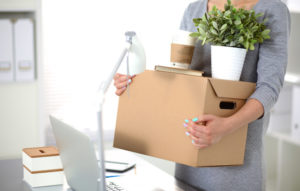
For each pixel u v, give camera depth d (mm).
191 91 1303
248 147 1522
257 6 1489
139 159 1916
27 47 2537
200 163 1307
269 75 1405
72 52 2910
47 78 2871
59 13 2852
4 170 1745
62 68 2898
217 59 1364
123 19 2992
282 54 1432
